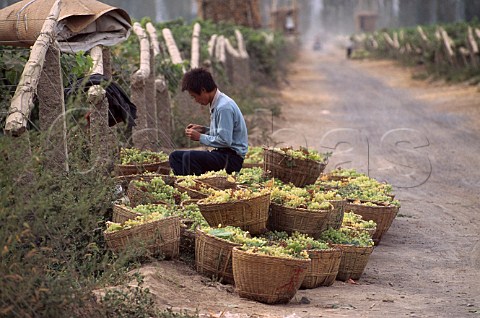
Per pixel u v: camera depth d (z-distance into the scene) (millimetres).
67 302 6559
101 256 8648
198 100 11742
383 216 12047
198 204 9227
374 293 9148
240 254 8164
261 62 46312
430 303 8711
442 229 13602
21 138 7234
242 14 54406
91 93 10344
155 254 8906
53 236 7254
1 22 11195
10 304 6340
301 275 8203
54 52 9836
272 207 9672
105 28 13109
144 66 14789
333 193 10516
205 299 8047
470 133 27547
